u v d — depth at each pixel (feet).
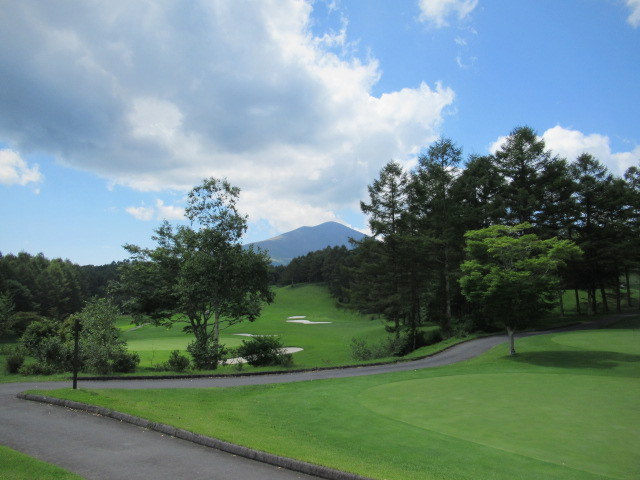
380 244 140.36
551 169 155.02
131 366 77.87
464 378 61.67
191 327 109.70
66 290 335.47
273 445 28.02
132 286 105.19
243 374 71.31
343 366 81.76
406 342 117.70
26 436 29.66
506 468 25.57
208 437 28.96
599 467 25.94
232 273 96.17
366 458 27.09
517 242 87.40
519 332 129.39
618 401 44.47
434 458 27.37
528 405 43.01
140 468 23.72
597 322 142.00
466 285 93.04
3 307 182.39
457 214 145.79
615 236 168.86
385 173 145.07
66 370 76.95
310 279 444.55
